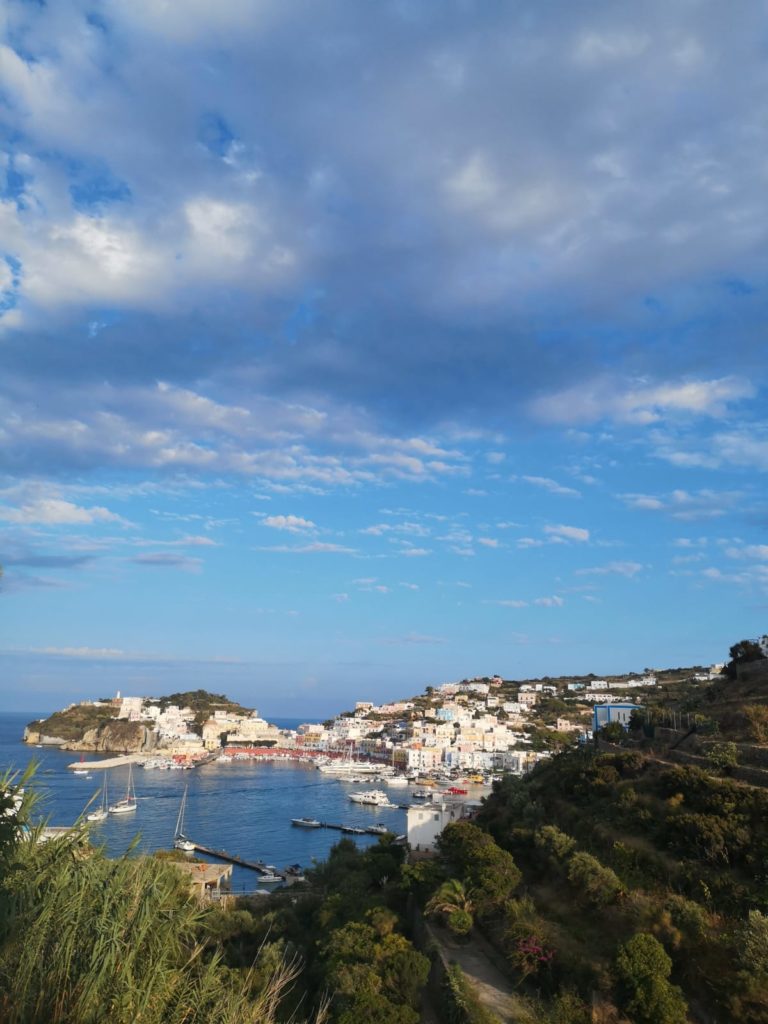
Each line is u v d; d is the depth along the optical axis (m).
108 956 11.56
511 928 38.28
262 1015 14.69
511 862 48.06
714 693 68.44
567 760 72.69
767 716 51.81
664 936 31.94
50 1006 11.10
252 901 70.88
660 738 61.53
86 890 12.42
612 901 36.81
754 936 28.25
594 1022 29.03
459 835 53.31
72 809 166.12
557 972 33.75
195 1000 13.13
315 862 85.44
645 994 28.41
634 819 43.91
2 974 11.02
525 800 62.94
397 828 160.50
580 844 46.22
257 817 172.25
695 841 37.66
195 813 174.25
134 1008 11.66
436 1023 35.72
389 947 40.09
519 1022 31.09
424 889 49.72
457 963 38.56
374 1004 34.88
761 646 70.50
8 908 11.45
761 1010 26.28
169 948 13.10
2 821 11.94
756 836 35.72
